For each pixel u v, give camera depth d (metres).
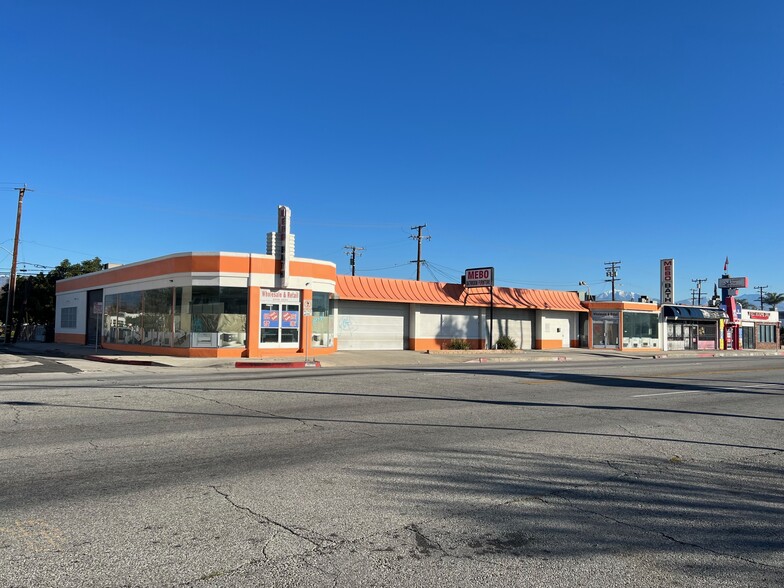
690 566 4.29
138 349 30.16
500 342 39.56
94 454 7.34
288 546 4.48
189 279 26.83
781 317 95.12
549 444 8.33
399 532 4.81
